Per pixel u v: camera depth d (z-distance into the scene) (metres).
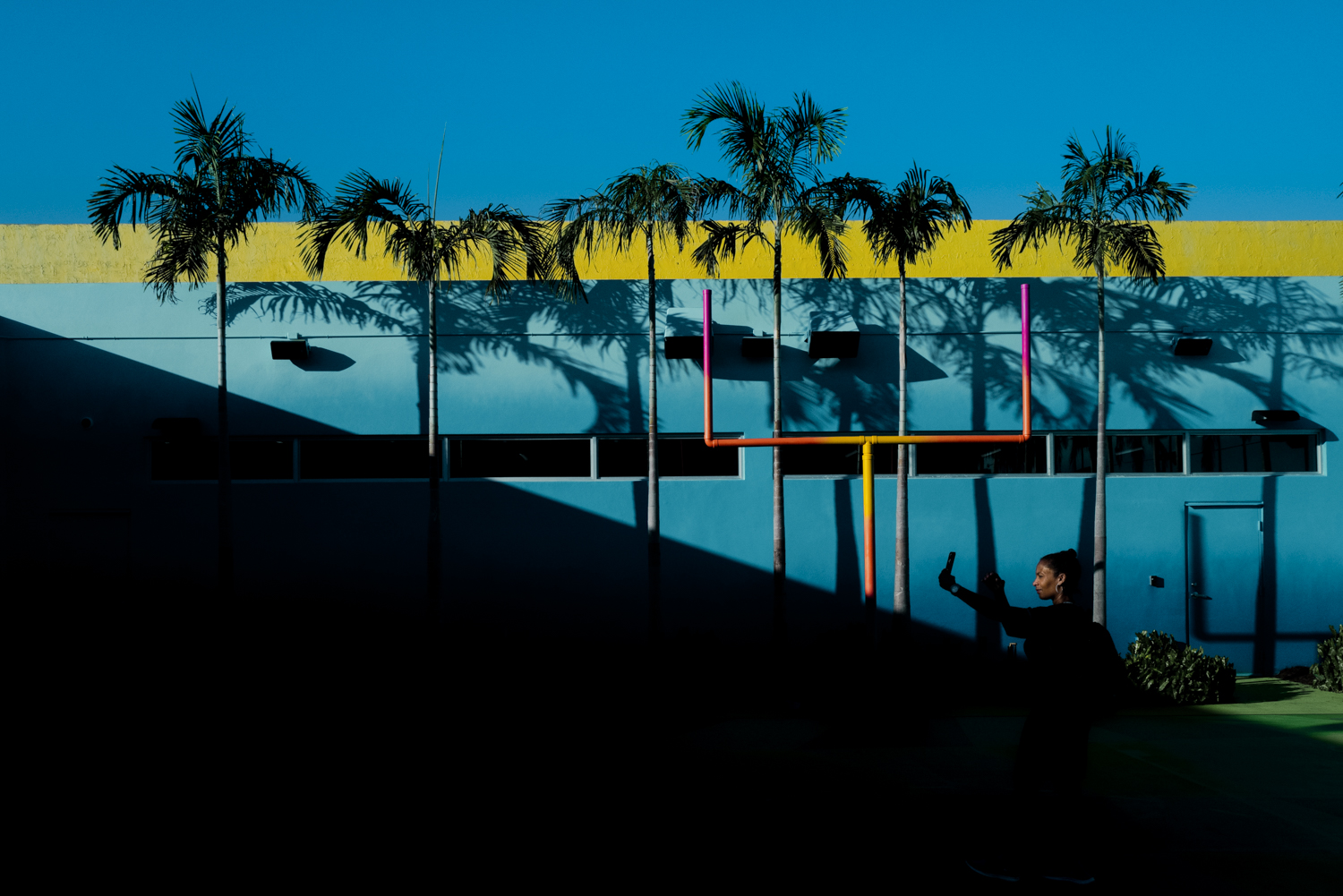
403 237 13.48
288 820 6.91
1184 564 14.26
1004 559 14.25
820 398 14.45
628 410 14.53
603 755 8.91
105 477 14.33
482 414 14.49
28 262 15.85
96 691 11.63
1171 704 11.66
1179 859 5.91
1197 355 14.43
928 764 8.53
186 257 13.30
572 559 14.37
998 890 5.36
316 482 14.38
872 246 13.61
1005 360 14.46
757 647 14.22
